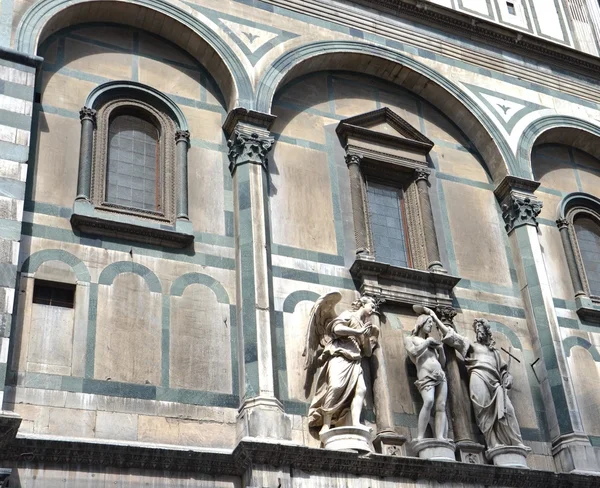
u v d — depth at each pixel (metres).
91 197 13.77
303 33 16.77
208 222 14.37
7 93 13.43
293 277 14.48
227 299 13.79
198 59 15.91
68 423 11.89
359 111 16.94
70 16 15.12
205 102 15.55
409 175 16.59
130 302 13.14
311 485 12.18
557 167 18.47
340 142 16.34
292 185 15.41
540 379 15.38
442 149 17.33
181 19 15.67
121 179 14.35
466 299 15.75
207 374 13.05
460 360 14.88
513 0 20.20
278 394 13.04
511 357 15.46
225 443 12.60
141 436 12.20
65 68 14.77
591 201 18.22
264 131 15.16
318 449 12.25
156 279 13.48
